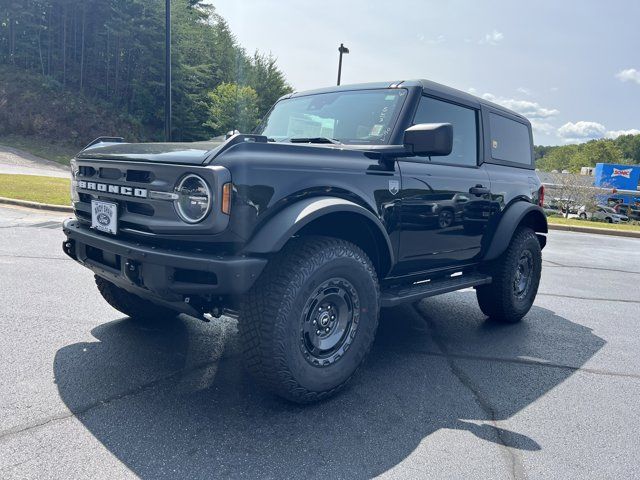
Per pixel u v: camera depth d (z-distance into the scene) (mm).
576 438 2785
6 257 6266
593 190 35844
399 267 3664
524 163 5238
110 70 52594
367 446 2568
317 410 2924
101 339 3820
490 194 4438
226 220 2521
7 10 49688
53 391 2953
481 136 4488
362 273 3051
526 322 5141
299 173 2844
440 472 2377
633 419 3053
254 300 2723
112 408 2795
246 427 2680
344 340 3057
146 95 49781
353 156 3203
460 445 2635
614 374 3795
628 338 4750
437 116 3969
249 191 2604
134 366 3371
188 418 2732
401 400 3131
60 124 43875
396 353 3994
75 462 2275
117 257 2922
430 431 2764
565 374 3742
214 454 2410
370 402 3072
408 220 3566
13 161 31438
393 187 3414
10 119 42312
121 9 51000
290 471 2312
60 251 6820
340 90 4090
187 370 3355
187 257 2531
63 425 2588
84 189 3225
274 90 56969
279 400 3010
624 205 44750
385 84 3879
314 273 2783
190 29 54062
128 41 49969
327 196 2982
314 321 2893
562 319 5332
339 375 3012
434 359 3902
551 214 35594
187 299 2740
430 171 3768
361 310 3105
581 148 142375
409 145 3199
